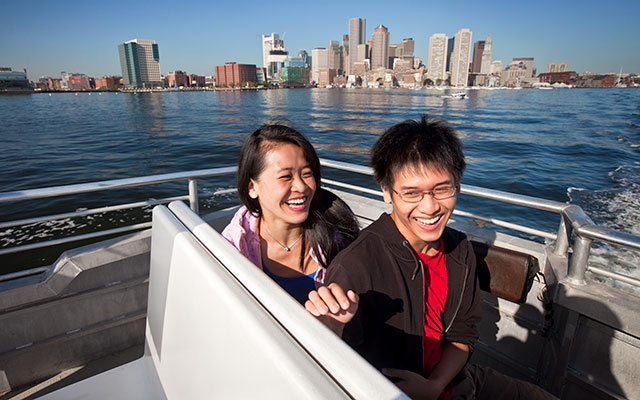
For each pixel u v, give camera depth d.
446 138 1.11
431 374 1.25
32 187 16.45
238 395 0.71
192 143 29.80
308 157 1.45
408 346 1.20
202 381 0.89
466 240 1.38
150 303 1.38
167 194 14.47
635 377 1.73
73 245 9.12
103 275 2.28
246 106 83.94
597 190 14.67
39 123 46.91
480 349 2.34
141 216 10.88
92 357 2.38
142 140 31.62
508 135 34.84
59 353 2.26
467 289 1.35
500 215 12.41
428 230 1.16
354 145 28.72
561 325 1.91
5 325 2.06
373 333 1.22
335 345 0.61
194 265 0.98
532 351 2.12
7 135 34.72
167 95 180.12
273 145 1.40
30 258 8.66
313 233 1.58
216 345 0.82
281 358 0.61
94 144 29.39
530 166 20.70
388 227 1.22
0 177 18.23
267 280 0.82
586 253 1.75
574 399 1.93
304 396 0.53
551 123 45.66
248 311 0.73
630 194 13.68
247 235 1.61
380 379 0.54
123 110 74.50
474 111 66.19
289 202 1.46
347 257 1.20
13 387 2.15
